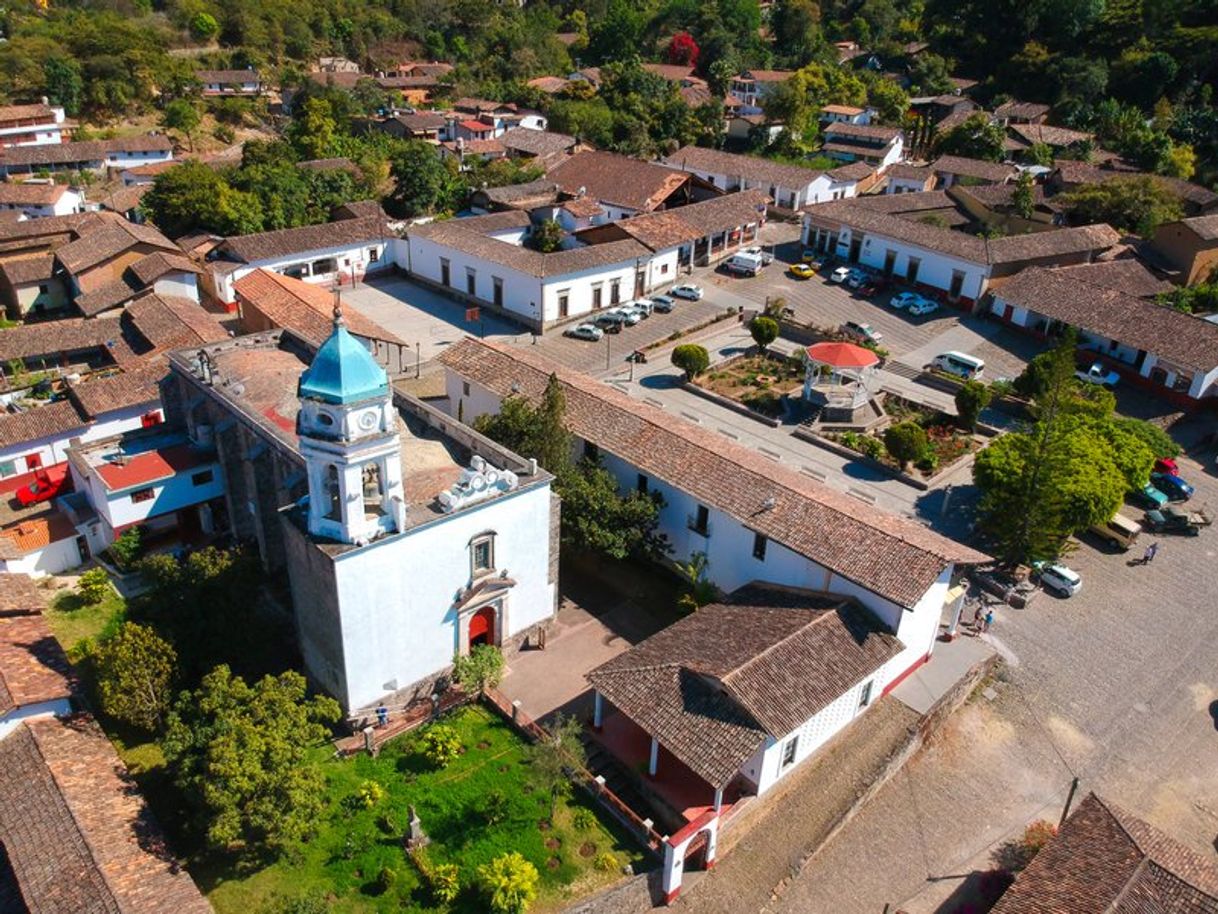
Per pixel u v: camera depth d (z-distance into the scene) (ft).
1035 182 371.56
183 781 103.30
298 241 280.10
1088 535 179.73
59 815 100.94
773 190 359.87
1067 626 155.12
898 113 473.26
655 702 116.16
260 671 129.70
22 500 171.73
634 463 156.76
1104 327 235.81
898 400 223.51
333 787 114.73
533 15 637.71
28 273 263.49
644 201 326.65
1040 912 97.14
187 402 167.84
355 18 589.32
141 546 159.22
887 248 291.58
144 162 399.65
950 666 142.61
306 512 120.67
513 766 119.24
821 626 125.29
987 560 135.95
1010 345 254.06
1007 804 123.24
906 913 108.06
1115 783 126.72
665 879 106.11
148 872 96.48
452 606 127.34
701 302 278.87
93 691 129.18
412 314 270.05
